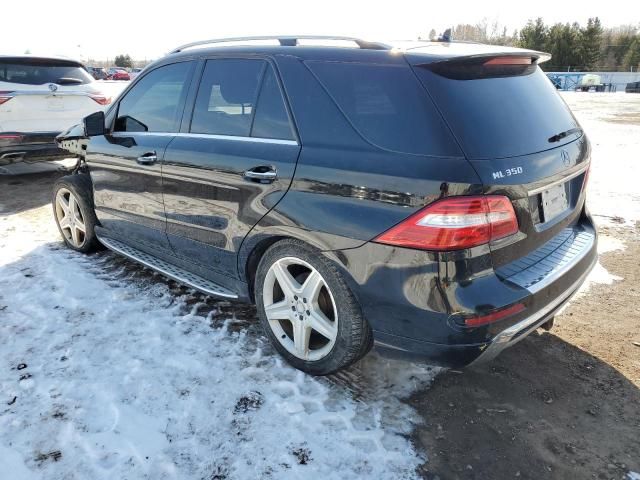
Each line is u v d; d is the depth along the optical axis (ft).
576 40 224.94
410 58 7.82
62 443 7.63
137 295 12.25
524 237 7.80
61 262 14.21
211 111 10.42
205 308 11.68
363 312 8.03
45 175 25.40
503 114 7.83
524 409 8.70
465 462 7.55
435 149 7.20
